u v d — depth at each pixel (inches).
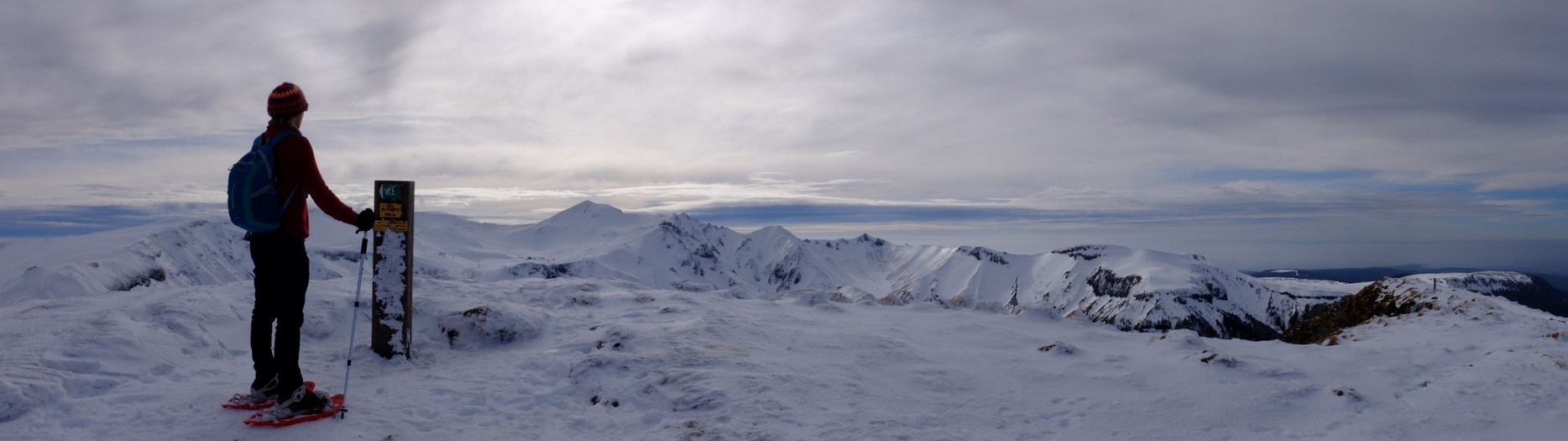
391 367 273.4
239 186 192.1
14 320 294.5
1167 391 251.3
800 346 306.5
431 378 258.1
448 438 204.5
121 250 4549.7
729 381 245.6
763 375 254.1
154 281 4466.0
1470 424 224.8
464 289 427.8
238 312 331.9
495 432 212.4
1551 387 260.1
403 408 223.6
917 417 224.1
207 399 219.8
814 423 214.4
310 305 341.1
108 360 245.4
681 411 228.7
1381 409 239.9
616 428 218.7
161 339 275.7
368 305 354.6
